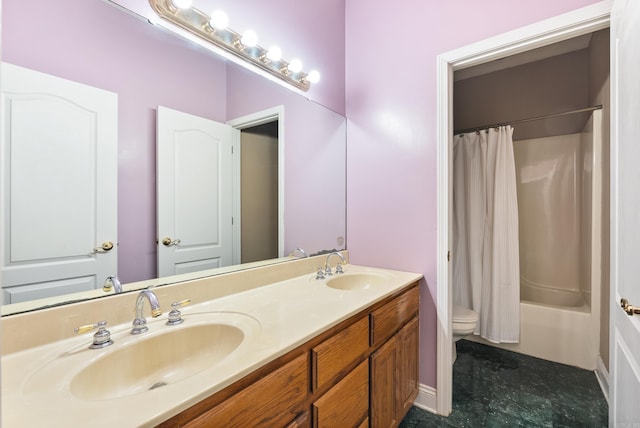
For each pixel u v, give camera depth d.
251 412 0.75
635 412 0.99
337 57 2.07
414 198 1.82
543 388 1.93
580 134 2.70
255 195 1.58
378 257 1.97
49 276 0.91
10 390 0.65
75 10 0.97
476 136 2.64
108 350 0.83
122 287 1.08
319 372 0.97
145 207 1.16
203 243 1.35
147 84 1.16
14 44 0.85
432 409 1.73
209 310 1.14
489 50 1.57
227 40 1.38
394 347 1.44
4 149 0.83
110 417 0.56
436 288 1.73
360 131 2.05
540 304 2.41
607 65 2.02
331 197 2.01
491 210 2.53
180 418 0.61
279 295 1.34
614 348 1.21
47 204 0.91
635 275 0.98
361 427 1.19
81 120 0.99
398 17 1.89
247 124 1.53
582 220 2.63
